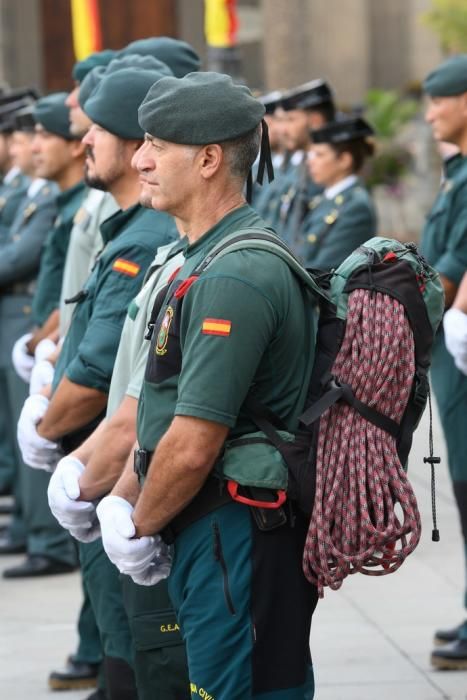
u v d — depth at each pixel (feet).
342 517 21.03
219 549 21.53
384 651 37.88
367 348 21.09
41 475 47.62
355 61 165.89
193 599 21.79
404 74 169.78
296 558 21.71
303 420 21.02
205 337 20.89
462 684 35.14
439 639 37.65
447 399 37.09
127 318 25.90
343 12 165.27
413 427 21.71
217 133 21.89
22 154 50.01
